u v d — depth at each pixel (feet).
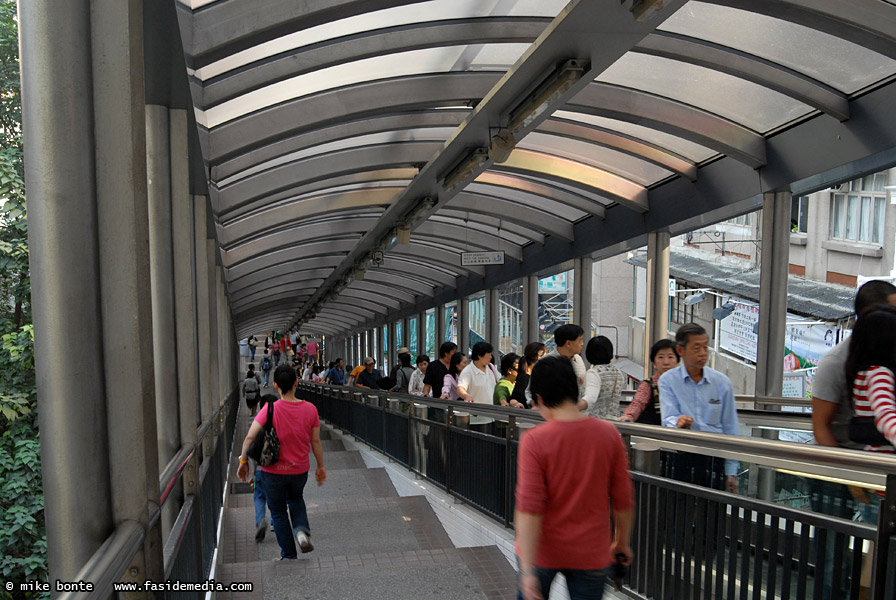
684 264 63.57
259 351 202.80
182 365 16.35
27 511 26.48
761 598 9.97
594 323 82.07
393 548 20.43
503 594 15.07
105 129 6.99
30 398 27.30
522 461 9.14
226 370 48.49
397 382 38.58
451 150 25.90
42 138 6.69
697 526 11.44
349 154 30.96
